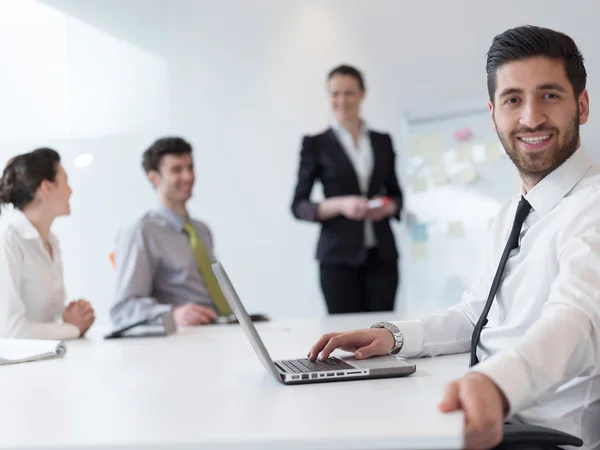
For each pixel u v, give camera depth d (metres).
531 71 1.17
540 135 1.18
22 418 0.96
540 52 1.17
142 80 4.95
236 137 4.89
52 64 5.00
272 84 4.86
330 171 3.85
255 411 0.93
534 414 1.10
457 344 1.47
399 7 4.68
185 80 4.94
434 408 0.87
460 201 4.48
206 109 4.92
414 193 4.63
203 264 3.14
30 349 1.73
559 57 1.17
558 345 0.91
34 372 1.48
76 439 0.81
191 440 0.77
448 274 4.51
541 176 1.20
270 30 4.86
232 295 1.15
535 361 0.87
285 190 4.82
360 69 4.76
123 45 4.97
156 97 4.95
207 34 4.91
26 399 1.13
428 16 4.62
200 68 4.92
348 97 3.84
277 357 1.59
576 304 0.97
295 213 3.87
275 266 4.83
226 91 4.91
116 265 3.02
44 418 0.96
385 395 1.01
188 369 1.43
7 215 4.09
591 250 1.04
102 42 4.97
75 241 4.95
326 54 4.80
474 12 4.54
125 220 4.89
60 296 2.53
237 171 4.89
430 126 4.59
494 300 1.28
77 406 1.04
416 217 4.62
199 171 4.94
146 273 2.97
